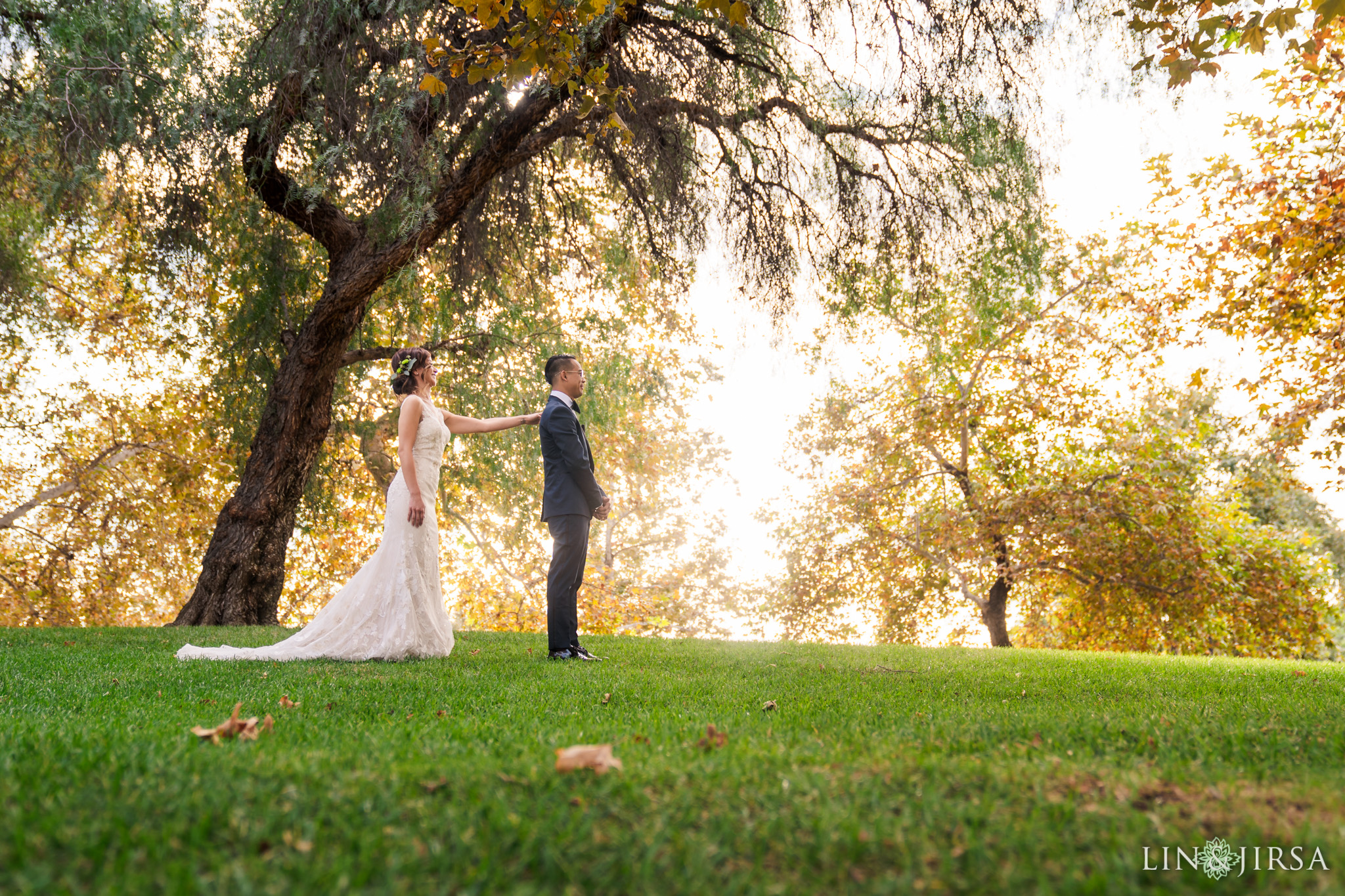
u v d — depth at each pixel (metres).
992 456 19.75
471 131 8.78
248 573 9.55
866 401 20.36
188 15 7.79
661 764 1.73
